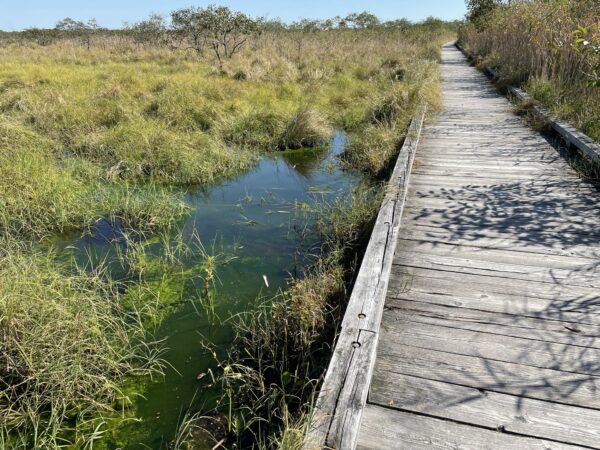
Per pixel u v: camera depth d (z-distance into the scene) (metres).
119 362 2.73
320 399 1.80
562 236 3.61
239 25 16.67
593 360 2.26
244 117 8.68
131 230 4.73
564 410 1.98
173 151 6.73
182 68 14.53
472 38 23.59
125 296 3.46
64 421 2.33
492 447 1.83
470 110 8.94
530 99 8.23
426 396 2.09
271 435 2.19
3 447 2.09
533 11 11.60
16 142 6.20
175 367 2.72
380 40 26.81
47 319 2.59
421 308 2.74
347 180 6.23
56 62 16.44
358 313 2.34
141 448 2.18
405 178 4.58
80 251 4.26
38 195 4.95
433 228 3.85
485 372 2.22
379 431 1.92
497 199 4.43
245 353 2.81
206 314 3.25
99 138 7.24
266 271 3.81
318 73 13.71
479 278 3.05
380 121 8.82
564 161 5.53
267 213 5.11
